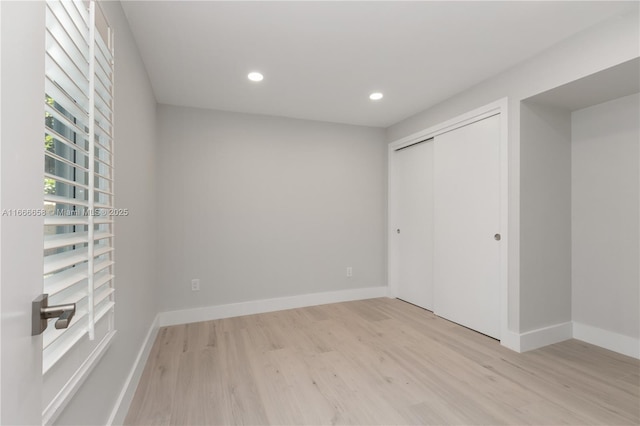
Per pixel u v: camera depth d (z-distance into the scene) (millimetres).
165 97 2902
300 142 3605
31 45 571
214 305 3195
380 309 3467
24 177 551
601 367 2115
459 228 2930
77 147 873
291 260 3549
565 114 2590
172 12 1700
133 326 1829
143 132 2189
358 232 3893
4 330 490
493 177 2594
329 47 2100
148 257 2385
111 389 1383
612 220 2400
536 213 2426
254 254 3381
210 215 3199
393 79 2588
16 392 526
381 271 4023
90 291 955
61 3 785
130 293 1750
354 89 2785
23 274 549
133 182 1834
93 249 1030
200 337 2674
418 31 1925
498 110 2506
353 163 3869
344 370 2094
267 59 2248
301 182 3602
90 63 955
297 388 1877
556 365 2145
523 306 2371
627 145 2312
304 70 2420
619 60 1782
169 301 3021
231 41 2008
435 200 3203
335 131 3781
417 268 3592
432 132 3219
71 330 907
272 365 2164
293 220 3562
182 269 3082
